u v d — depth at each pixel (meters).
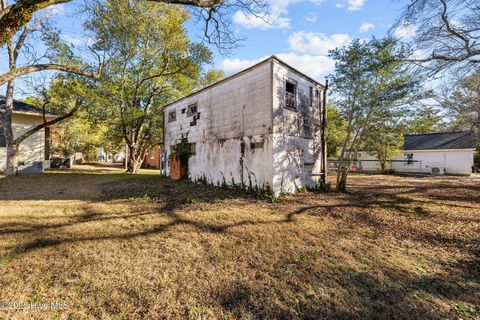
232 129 8.66
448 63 6.90
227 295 2.31
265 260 3.08
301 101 8.73
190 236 3.89
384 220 5.03
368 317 2.04
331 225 4.65
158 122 16.62
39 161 14.06
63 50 9.38
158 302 2.18
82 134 21.84
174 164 11.55
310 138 9.20
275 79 7.44
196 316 2.01
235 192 8.01
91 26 8.95
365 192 8.71
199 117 10.45
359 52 7.84
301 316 2.04
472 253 3.39
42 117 13.91
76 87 10.73
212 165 9.56
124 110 15.12
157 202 6.45
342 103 8.91
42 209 5.41
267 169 7.37
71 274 2.62
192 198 7.01
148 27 13.08
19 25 3.14
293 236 3.99
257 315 2.04
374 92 8.05
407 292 2.41
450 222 4.92
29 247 3.29
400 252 3.41
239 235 3.99
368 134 8.77
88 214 5.09
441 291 2.44
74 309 2.05
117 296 2.25
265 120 7.46
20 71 4.38
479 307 2.19
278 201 6.80
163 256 3.13
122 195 7.34
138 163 17.14
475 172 20.66
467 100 8.11
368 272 2.80
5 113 11.37
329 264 2.99
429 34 6.61
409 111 8.13
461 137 18.84
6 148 12.52
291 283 2.54
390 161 19.33
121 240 3.65
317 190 8.98
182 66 15.03
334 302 2.23
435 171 18.75
